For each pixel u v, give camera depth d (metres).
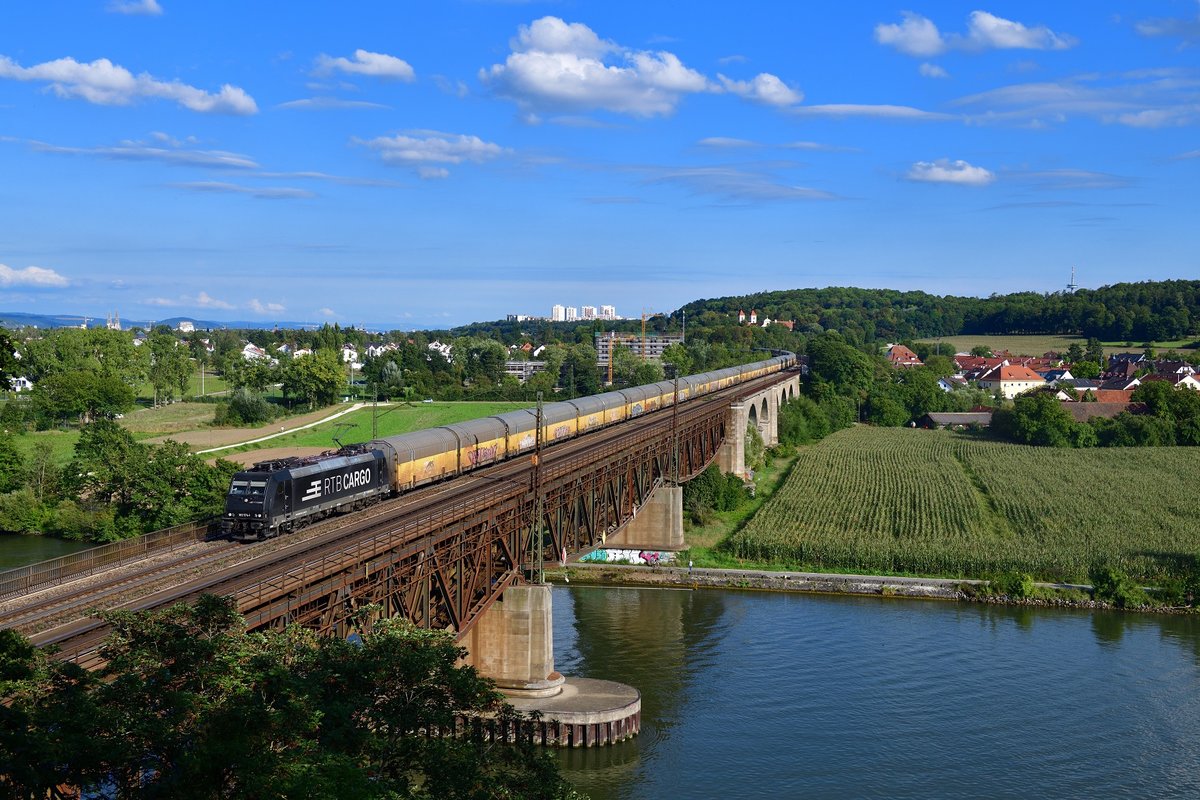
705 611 91.44
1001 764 59.53
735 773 58.47
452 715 34.53
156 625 29.88
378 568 46.84
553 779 35.28
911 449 185.88
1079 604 93.75
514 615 63.81
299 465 61.38
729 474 136.12
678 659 77.56
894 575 102.25
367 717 32.19
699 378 155.50
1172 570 100.62
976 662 77.00
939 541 112.38
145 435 164.38
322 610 43.19
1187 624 87.88
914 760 60.09
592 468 78.75
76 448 119.12
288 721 27.55
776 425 184.00
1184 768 59.09
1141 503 133.25
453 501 65.00
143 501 105.38
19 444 156.00
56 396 179.38
